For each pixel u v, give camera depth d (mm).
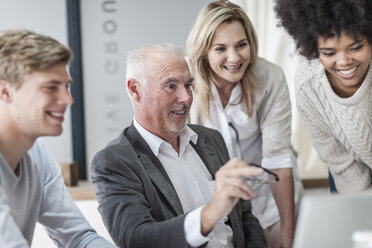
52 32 4234
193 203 2027
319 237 1141
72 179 3611
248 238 2150
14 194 1601
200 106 2646
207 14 2510
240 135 2713
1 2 4207
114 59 4285
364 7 1815
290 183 2691
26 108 1494
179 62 2000
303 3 1933
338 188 2498
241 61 2531
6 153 1551
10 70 1468
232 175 1566
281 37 3549
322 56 1954
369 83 2111
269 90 2656
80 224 1881
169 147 2037
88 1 4246
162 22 4262
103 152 1933
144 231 1708
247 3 3566
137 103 2035
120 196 1841
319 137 2441
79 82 4246
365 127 2213
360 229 1134
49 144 4289
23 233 1741
